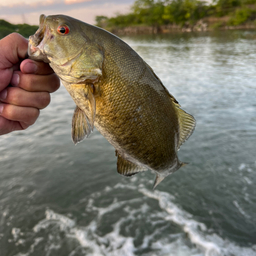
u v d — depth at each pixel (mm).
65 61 324
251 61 4246
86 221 990
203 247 868
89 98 335
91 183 1197
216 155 1400
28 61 306
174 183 1189
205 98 2389
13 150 1487
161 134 376
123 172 396
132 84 346
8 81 310
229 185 1161
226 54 5230
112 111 345
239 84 2830
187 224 961
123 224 973
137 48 7273
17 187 1173
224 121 1838
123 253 859
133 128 354
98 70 335
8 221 992
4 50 304
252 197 1081
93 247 884
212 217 990
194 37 10203
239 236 902
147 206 1057
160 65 4434
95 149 1492
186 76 3420
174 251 859
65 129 1775
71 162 1357
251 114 1940
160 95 372
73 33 325
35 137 1652
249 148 1454
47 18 322
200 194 1113
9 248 886
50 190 1152
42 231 949
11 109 319
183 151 1456
